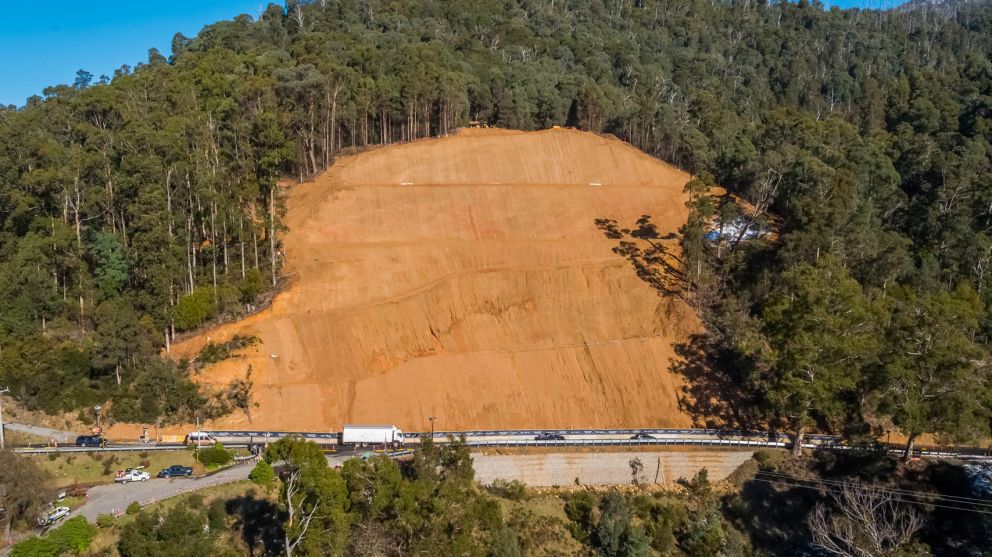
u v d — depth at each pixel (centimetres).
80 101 10031
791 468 7112
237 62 11512
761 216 10025
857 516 5931
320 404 7425
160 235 7775
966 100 15662
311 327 7962
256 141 8956
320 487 4828
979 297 8831
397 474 5231
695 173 12375
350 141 12275
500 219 10388
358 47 12812
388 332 8119
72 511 5594
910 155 12581
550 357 8219
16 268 7681
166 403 7181
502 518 5800
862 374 7238
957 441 6944
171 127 8700
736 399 7944
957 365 6750
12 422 6819
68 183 8081
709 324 8612
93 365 7175
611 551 5991
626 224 10569
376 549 4869
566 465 6925
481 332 8431
